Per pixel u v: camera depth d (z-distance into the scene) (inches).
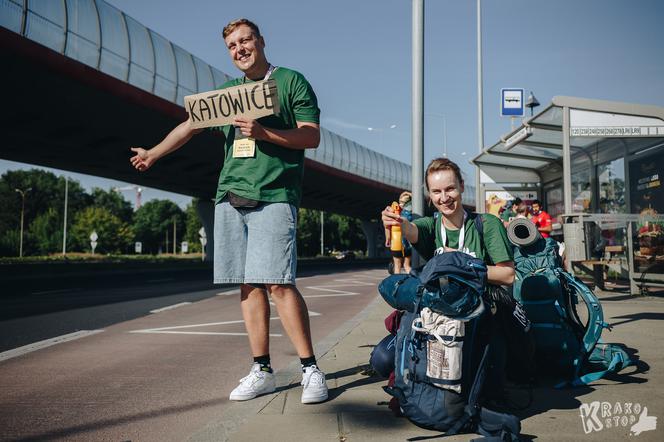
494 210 595.8
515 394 132.3
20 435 115.6
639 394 130.8
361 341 219.5
